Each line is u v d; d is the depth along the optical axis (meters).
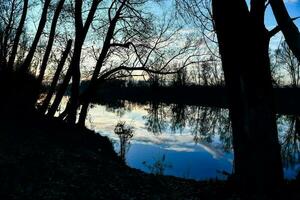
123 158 20.91
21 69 22.70
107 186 11.79
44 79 28.73
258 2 10.37
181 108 67.25
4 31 25.39
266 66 10.52
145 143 29.77
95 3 23.23
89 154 16.73
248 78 10.36
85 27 23.44
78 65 23.83
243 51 10.40
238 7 10.45
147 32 24.73
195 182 13.33
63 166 13.35
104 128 34.31
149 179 13.15
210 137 35.06
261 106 10.34
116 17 24.33
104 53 24.53
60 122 22.94
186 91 69.19
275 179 10.45
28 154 14.25
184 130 40.47
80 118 24.39
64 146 17.50
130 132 27.98
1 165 12.18
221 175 19.72
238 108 10.65
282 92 63.97
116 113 53.00
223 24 10.62
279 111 61.91
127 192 11.45
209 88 73.31
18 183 10.84
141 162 21.66
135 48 24.61
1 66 21.81
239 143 10.69
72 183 11.57
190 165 22.39
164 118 52.12
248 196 10.42
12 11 26.47
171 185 12.59
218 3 10.64
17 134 17.33
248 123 10.42
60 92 24.20
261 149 10.37
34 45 23.20
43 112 23.62
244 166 10.63
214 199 10.80
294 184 10.67
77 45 23.61
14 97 21.28
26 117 20.92
